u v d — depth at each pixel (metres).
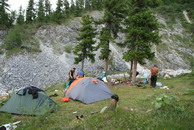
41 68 33.62
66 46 46.09
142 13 13.65
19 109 7.01
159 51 49.97
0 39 46.09
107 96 9.32
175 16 80.50
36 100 7.26
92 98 8.86
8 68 31.64
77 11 72.00
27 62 35.56
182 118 4.66
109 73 31.83
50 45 47.50
